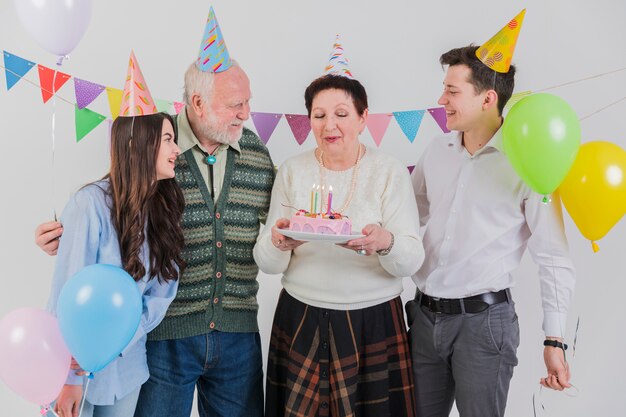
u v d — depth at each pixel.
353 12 2.64
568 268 1.84
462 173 1.89
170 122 1.82
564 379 1.83
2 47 2.50
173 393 1.92
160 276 1.81
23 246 2.53
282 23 2.65
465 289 1.87
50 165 2.52
